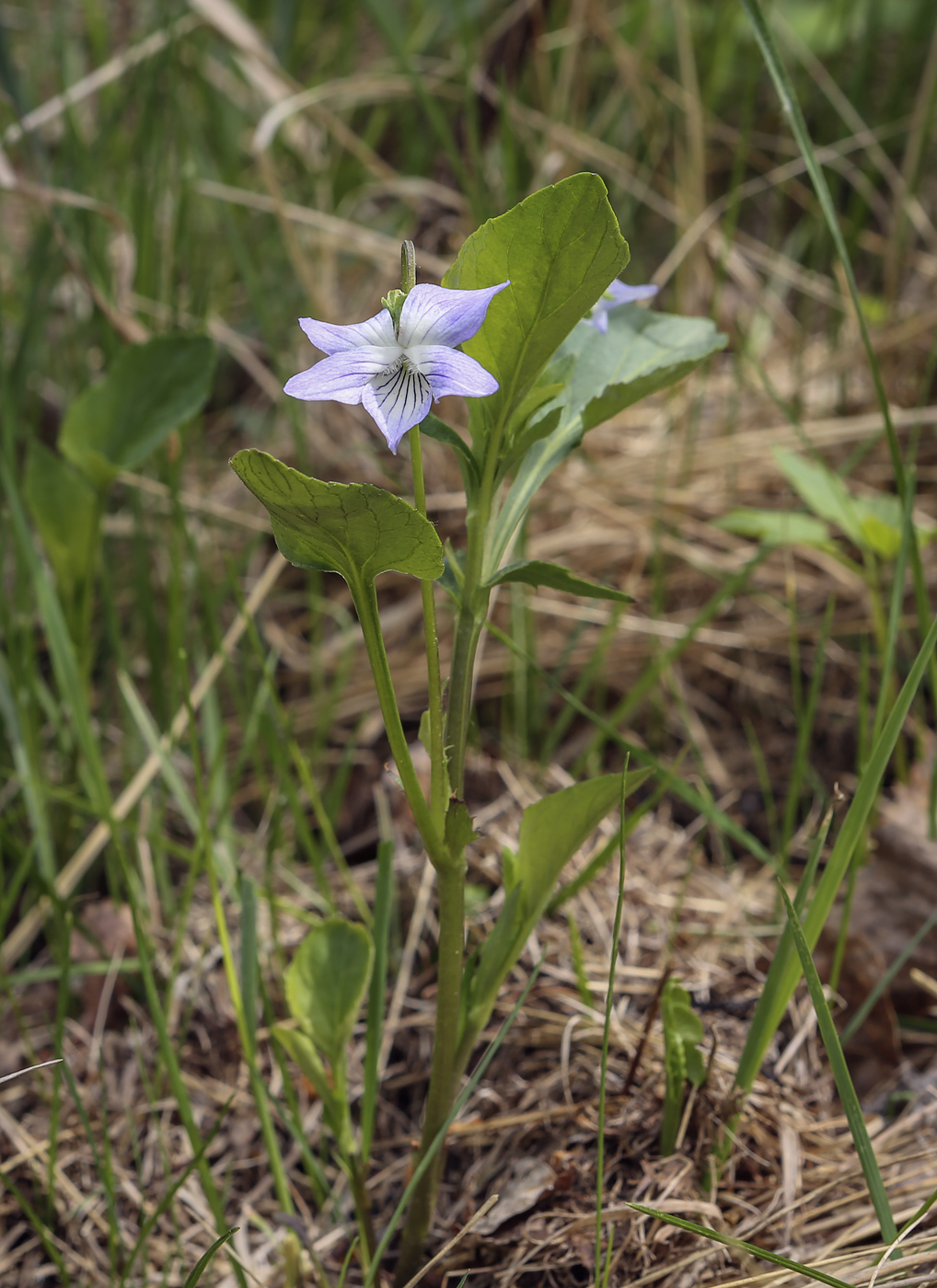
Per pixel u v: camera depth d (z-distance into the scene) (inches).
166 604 21.8
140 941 13.9
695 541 22.9
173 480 17.6
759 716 20.6
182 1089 13.8
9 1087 15.5
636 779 12.5
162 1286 13.5
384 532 11.3
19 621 18.3
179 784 16.3
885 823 16.0
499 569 12.5
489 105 25.6
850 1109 12.5
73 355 22.9
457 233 26.6
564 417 12.9
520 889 12.9
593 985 15.5
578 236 11.4
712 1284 13.2
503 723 20.4
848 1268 13.1
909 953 14.8
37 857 16.7
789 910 12.5
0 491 20.4
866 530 16.9
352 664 21.8
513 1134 14.5
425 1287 13.7
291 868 18.5
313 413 25.3
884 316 24.9
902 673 19.9
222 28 24.1
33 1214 13.9
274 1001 15.9
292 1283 13.7
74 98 22.7
